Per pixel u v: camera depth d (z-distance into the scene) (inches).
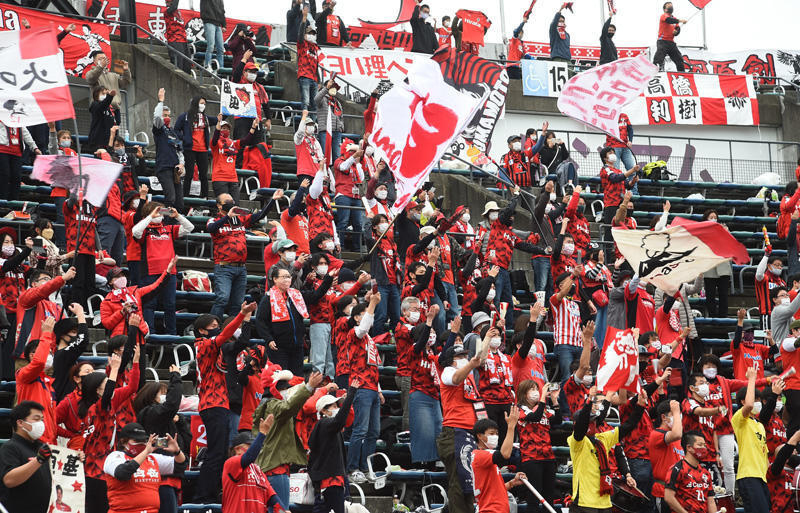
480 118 1217.4
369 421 737.6
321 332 784.3
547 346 936.9
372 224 864.3
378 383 761.0
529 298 1008.9
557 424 733.3
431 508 745.6
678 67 1429.6
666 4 1432.1
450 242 934.4
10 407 732.0
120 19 1250.6
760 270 968.9
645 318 878.4
